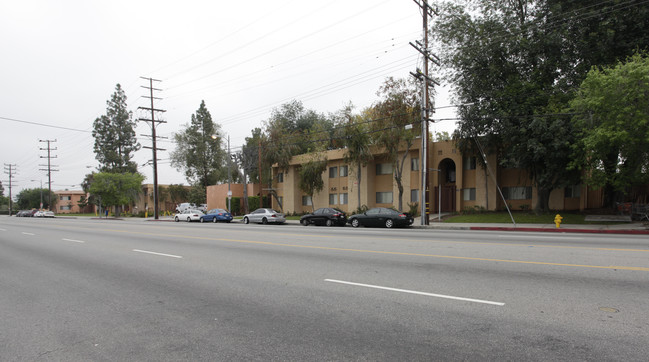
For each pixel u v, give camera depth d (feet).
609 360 12.21
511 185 97.91
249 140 182.70
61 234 65.67
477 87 87.56
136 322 17.24
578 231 60.34
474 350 13.23
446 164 110.42
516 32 79.30
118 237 57.11
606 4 70.38
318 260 31.78
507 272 24.86
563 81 77.36
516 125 78.89
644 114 55.31
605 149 61.00
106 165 211.61
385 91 95.66
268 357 13.17
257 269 28.53
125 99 217.97
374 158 116.88
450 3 88.69
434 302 18.81
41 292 23.31
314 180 120.57
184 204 182.09
